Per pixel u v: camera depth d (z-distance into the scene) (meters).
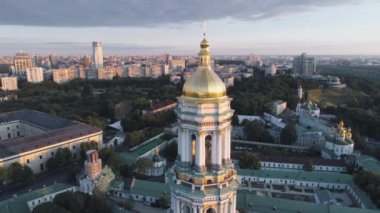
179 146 64.12
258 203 149.50
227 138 63.69
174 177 64.06
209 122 59.94
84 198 147.75
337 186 196.38
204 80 59.75
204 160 61.84
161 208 170.38
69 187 178.25
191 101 59.75
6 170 196.25
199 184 60.75
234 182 64.56
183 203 63.28
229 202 63.75
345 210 144.25
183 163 63.12
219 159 61.94
